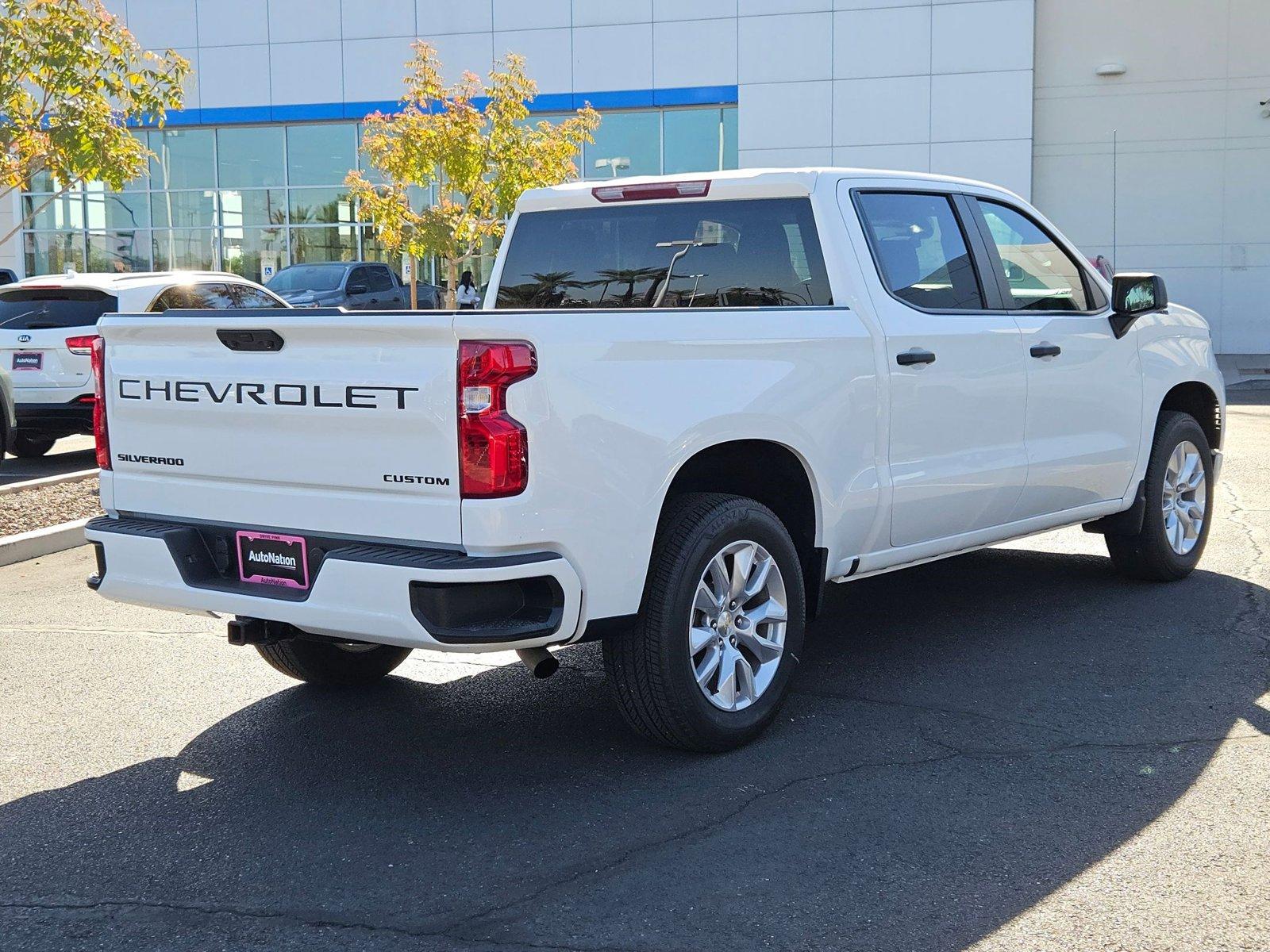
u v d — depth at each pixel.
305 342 4.04
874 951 3.12
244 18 28.39
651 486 4.12
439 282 27.77
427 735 4.81
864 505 4.95
